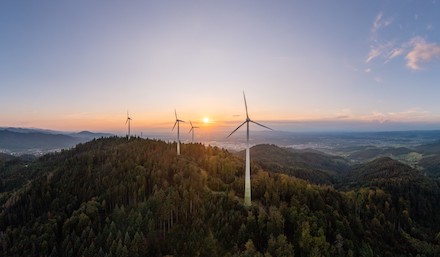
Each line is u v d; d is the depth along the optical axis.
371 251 108.19
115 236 92.31
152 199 105.56
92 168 140.00
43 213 111.69
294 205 117.31
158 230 99.25
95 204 107.62
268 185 134.50
